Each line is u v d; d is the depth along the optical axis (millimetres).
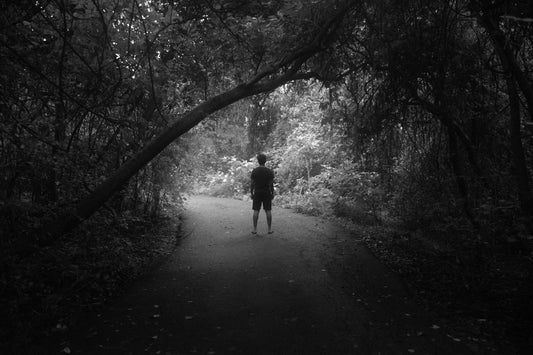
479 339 4512
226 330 4844
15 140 5156
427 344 4406
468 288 6047
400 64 7734
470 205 7824
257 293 6152
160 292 6219
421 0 7113
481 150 8164
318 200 13758
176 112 9641
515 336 4539
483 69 7672
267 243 9352
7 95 5332
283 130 18703
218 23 7000
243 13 6508
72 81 6625
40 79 5887
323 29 7141
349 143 10562
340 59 8758
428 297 5855
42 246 5746
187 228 11352
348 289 6277
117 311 5430
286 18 6773
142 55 7496
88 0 6480
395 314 5262
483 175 7910
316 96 14125
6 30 4840
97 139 7996
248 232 10633
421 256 7863
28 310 5078
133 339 4598
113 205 9133
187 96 9109
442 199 9047
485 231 6871
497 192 7602
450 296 5820
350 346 4387
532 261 6375
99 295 5941
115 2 6836
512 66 5688
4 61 5031
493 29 5723
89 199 6125
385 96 8547
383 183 11258
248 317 5230
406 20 7492
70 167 5891
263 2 6430
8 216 5523
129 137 7895
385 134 9523
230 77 9273
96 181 6688
